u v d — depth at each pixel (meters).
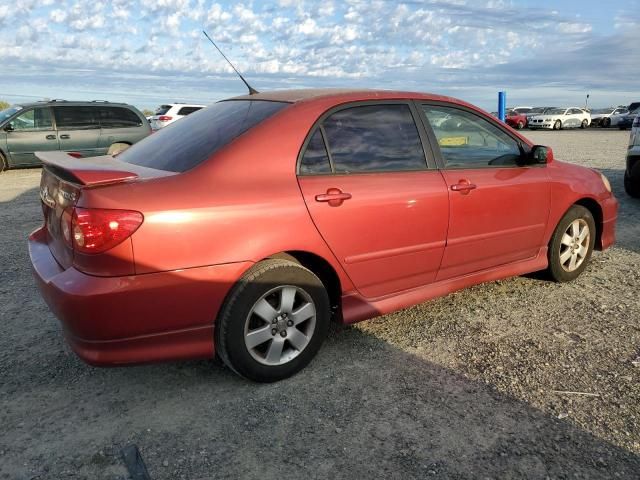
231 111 3.46
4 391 3.00
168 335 2.74
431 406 2.85
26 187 10.38
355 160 3.29
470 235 3.79
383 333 3.72
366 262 3.31
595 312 4.05
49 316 3.99
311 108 3.22
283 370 3.08
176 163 2.99
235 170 2.89
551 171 4.35
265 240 2.88
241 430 2.66
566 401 2.88
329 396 2.95
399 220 3.38
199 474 2.36
